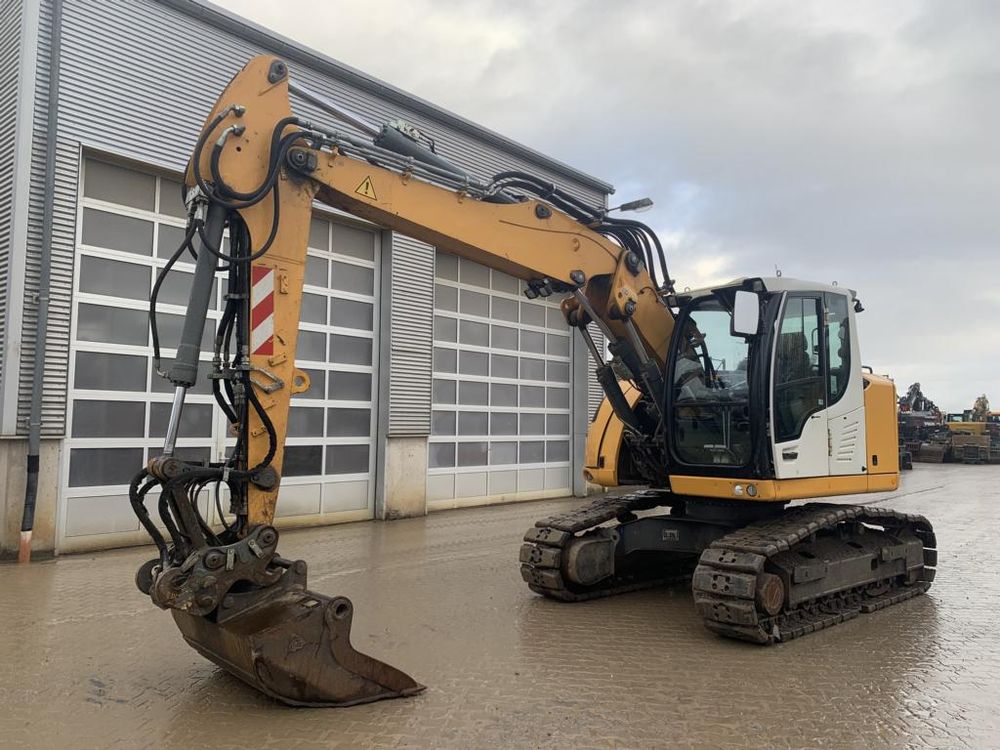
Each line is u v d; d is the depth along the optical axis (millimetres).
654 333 6723
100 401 8945
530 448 14672
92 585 7188
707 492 6227
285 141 4516
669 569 7777
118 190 9227
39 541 8430
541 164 14453
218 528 9695
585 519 6996
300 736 3840
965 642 5656
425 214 5309
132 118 9141
